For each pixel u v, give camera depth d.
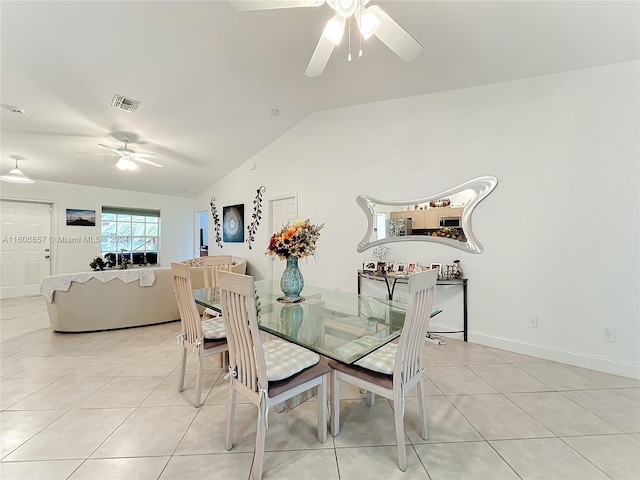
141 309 3.79
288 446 1.62
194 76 3.16
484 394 2.13
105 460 1.51
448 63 2.73
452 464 1.48
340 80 3.24
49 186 5.59
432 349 2.96
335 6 1.56
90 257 6.04
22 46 2.55
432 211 3.35
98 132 4.05
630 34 2.12
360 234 3.90
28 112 3.48
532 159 2.79
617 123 2.42
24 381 2.35
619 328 2.42
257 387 1.47
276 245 2.33
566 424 1.79
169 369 2.58
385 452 1.58
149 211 6.90
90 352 2.95
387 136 3.67
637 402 2.02
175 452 1.57
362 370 1.65
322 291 3.00
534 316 2.79
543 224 2.74
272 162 5.04
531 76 2.78
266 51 2.77
